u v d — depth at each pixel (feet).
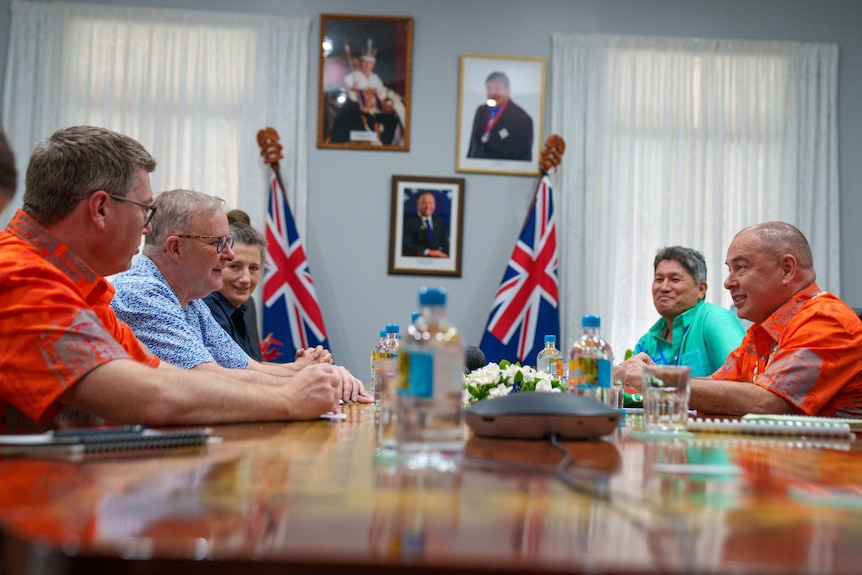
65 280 4.48
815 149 17.26
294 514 2.28
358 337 16.72
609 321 16.78
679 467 3.38
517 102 17.01
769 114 17.24
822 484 3.00
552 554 1.91
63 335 4.23
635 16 17.33
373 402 7.46
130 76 16.58
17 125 16.26
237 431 4.48
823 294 7.62
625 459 3.59
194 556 1.84
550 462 3.43
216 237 7.88
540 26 17.17
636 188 17.07
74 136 5.16
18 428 4.23
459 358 3.57
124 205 5.23
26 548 1.89
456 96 17.02
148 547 1.86
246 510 2.31
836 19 17.53
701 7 17.42
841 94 17.51
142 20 16.61
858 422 5.32
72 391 4.25
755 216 17.12
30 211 5.14
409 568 2.83
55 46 16.46
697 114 17.19
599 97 17.06
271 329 15.74
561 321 16.71
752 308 8.25
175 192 7.91
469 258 16.90
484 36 17.11
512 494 2.67
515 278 16.12
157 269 7.81
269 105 16.70
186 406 4.56
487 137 16.97
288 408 5.15
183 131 16.55
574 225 16.81
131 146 5.33
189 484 2.72
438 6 17.11
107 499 2.41
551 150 16.52
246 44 16.74
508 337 15.96
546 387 6.91
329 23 16.87
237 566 3.15
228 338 9.07
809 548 2.01
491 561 1.84
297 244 16.12
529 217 16.39
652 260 16.97
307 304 15.96
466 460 3.41
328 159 16.85
